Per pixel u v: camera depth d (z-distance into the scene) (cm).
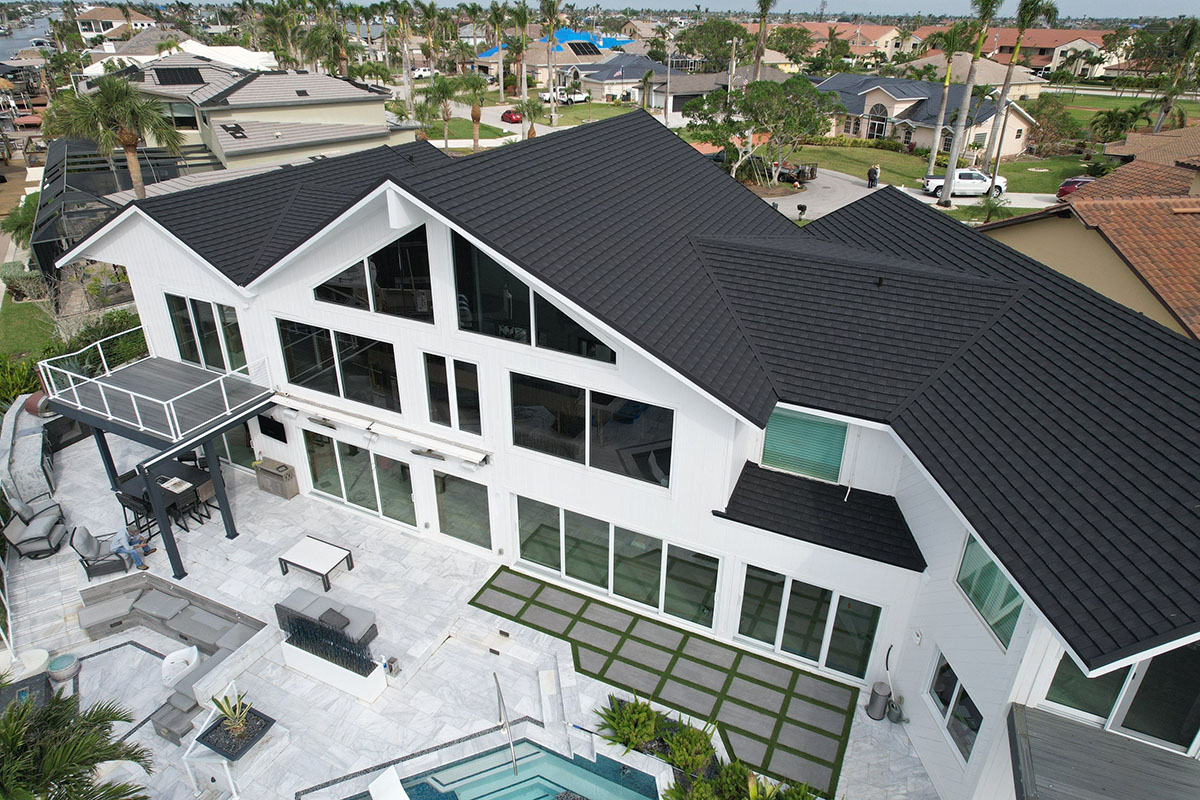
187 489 1900
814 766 1320
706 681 1495
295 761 1349
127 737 1408
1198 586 806
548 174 1716
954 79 7800
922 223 2034
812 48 14200
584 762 1340
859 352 1450
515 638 1599
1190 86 9550
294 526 1950
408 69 10162
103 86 3434
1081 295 1445
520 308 1464
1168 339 1231
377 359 1731
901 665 1404
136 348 2594
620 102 10138
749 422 1273
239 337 1958
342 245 1612
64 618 1680
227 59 7106
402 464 1861
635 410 1445
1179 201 2256
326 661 1489
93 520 1967
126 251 2000
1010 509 1037
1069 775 928
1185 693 926
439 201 1368
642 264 1567
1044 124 6656
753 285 1625
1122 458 1036
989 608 1114
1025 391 1248
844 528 1395
